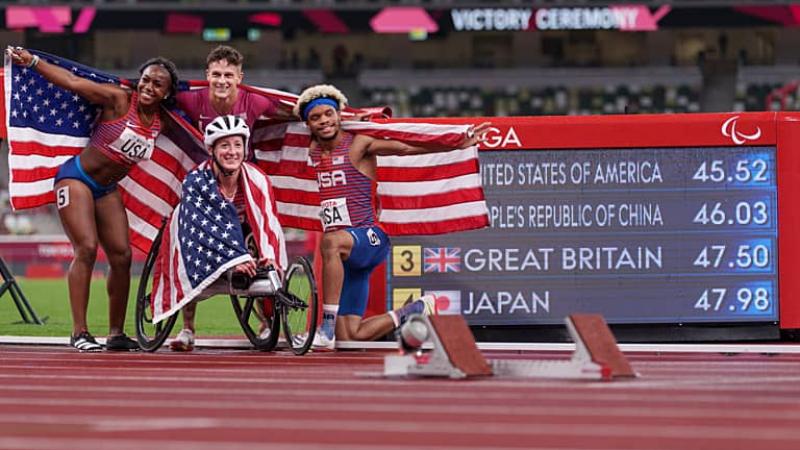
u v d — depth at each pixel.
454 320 23.92
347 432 16.05
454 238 34.50
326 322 32.19
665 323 34.38
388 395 20.62
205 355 31.59
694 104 175.38
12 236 133.25
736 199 34.31
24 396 20.97
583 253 34.41
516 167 34.50
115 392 21.58
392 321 33.09
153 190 34.56
